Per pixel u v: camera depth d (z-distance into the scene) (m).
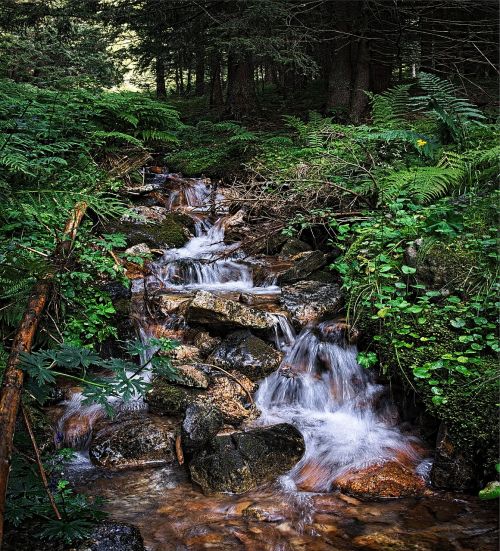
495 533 2.72
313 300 4.80
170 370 2.49
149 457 3.47
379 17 10.41
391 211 5.18
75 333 4.18
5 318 3.77
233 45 9.41
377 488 3.12
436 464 3.21
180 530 2.79
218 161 8.68
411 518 2.87
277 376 4.26
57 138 6.44
